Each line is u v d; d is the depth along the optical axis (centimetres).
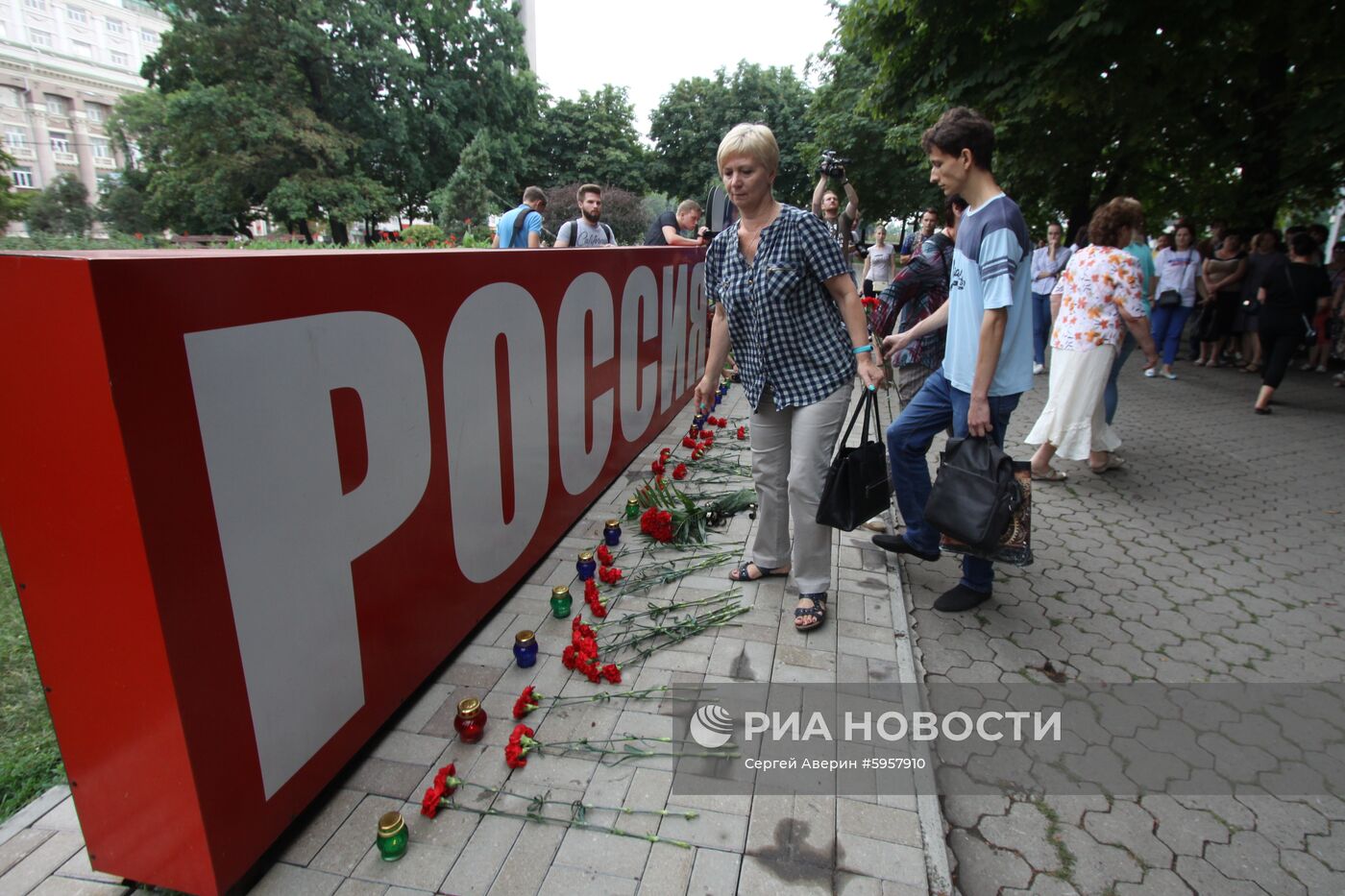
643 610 302
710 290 285
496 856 180
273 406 167
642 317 498
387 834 175
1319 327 977
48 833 186
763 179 252
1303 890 185
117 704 149
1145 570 372
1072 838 202
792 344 264
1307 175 1058
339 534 195
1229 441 624
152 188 3703
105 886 170
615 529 359
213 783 156
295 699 182
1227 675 282
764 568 325
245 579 162
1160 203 1359
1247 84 1012
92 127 7388
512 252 293
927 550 340
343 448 194
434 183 3959
